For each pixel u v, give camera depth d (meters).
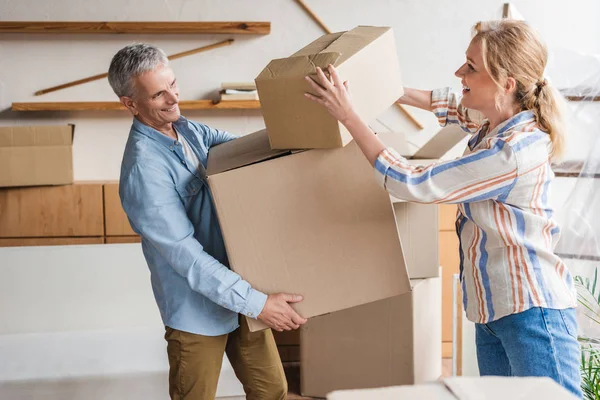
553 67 3.15
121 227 3.43
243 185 1.77
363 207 1.77
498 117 1.75
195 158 2.06
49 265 3.00
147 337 2.92
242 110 3.74
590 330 2.63
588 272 2.72
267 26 3.63
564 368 1.66
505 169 1.61
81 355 2.81
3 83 3.62
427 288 2.92
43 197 3.39
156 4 3.64
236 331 2.13
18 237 3.40
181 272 1.86
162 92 1.91
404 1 3.76
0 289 2.97
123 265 3.02
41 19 3.60
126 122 3.71
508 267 1.69
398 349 2.84
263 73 1.68
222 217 1.79
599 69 3.11
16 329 2.96
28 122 3.66
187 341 1.98
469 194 1.62
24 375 2.71
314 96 1.62
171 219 1.87
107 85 3.67
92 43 3.64
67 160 3.38
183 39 3.68
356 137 1.65
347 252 1.80
